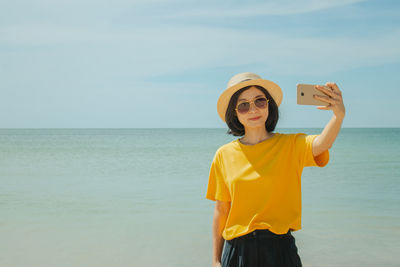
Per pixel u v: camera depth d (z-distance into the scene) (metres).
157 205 7.72
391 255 4.63
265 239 2.02
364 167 14.87
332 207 7.29
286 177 2.10
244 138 2.36
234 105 2.31
